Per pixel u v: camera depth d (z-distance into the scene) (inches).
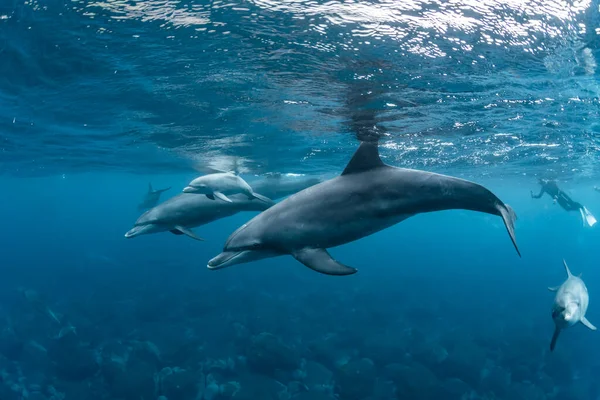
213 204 403.9
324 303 926.4
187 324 735.1
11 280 1409.9
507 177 1216.2
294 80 378.0
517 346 684.1
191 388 495.8
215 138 666.2
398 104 448.5
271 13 262.2
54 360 589.9
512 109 466.9
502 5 246.7
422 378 514.9
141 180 1664.6
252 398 462.9
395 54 312.2
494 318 925.8
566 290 286.7
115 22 282.0
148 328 705.0
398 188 204.5
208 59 336.8
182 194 405.7
